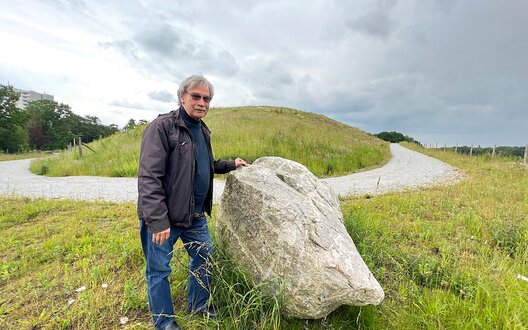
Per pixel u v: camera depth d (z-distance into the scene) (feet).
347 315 8.35
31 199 24.58
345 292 7.14
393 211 19.81
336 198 12.94
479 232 15.60
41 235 15.55
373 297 7.07
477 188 27.76
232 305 7.98
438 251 13.66
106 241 14.39
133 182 34.81
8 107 163.02
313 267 7.50
